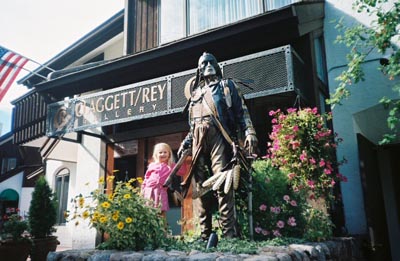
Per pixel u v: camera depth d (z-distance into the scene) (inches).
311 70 247.1
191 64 295.0
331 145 197.6
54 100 377.7
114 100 301.4
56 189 468.4
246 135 161.3
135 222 152.3
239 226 168.1
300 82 237.9
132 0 393.4
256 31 252.4
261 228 174.7
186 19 345.1
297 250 137.6
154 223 155.6
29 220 317.1
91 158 360.2
